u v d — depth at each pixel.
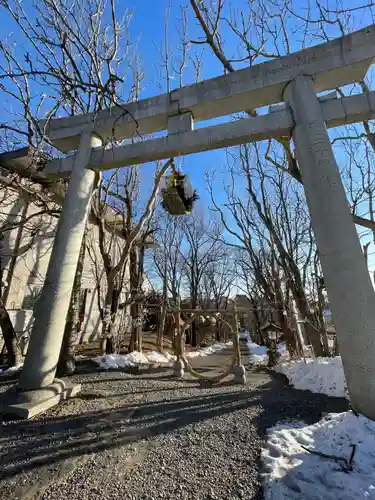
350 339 2.44
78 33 5.20
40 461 2.08
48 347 3.21
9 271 6.27
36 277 7.04
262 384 4.75
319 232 2.75
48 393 3.09
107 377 4.70
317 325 6.69
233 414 3.06
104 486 1.81
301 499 1.62
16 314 6.35
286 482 1.79
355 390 2.38
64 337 4.93
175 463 2.07
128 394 3.75
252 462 2.08
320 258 2.74
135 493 1.75
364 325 2.41
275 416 3.00
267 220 7.21
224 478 1.89
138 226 6.39
